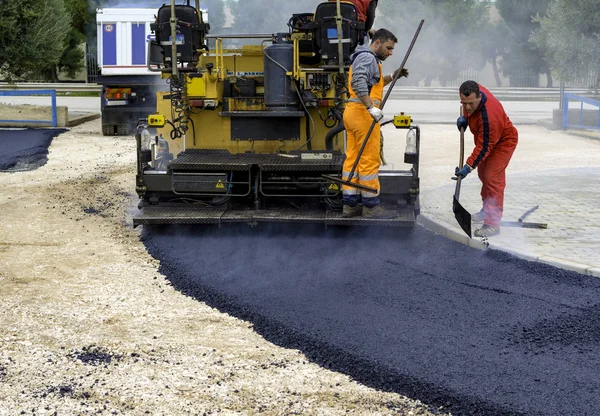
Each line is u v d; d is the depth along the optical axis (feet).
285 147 26.02
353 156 22.70
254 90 26.66
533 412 12.56
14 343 15.69
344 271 20.30
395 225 22.57
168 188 24.31
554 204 28.53
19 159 42.52
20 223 26.37
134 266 21.26
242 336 16.22
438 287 18.89
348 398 13.35
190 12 24.38
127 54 56.59
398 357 14.71
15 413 12.71
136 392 13.56
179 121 25.25
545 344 15.38
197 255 22.04
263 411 12.90
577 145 48.88
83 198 31.07
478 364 14.40
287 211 24.13
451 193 30.83
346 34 23.76
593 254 21.39
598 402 12.91
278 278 19.77
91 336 16.15
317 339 15.65
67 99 99.66
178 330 16.56
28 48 65.67
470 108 22.33
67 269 20.93
